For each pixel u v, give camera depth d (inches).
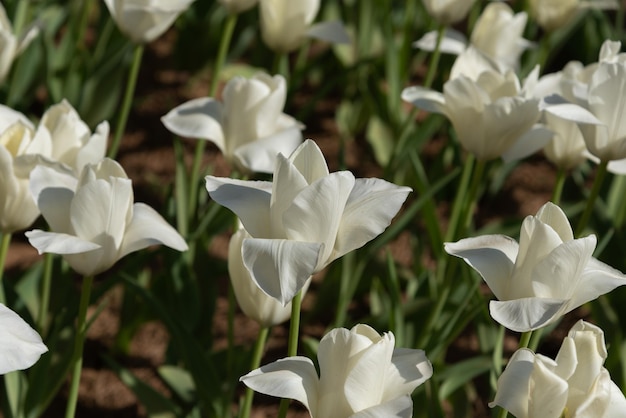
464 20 114.1
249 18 93.7
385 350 53.7
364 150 92.3
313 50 102.9
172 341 69.4
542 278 55.9
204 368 64.1
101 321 73.8
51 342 63.0
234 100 64.1
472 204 65.8
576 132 66.5
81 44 87.1
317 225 54.8
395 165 72.6
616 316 71.9
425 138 72.4
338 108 96.7
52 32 85.0
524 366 55.3
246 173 64.5
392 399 54.4
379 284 73.5
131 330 71.6
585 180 91.5
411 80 101.4
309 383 54.8
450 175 68.6
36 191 57.6
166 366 67.7
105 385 71.2
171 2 68.5
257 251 54.8
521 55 90.5
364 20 89.0
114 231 57.6
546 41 75.7
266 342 67.6
